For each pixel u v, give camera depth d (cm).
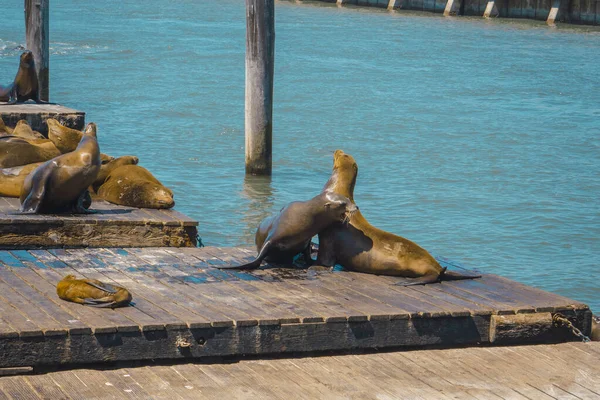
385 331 1670
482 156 4431
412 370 1583
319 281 1862
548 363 1642
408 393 1470
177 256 2011
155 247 2198
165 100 5791
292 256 1964
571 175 4072
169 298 1706
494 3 12469
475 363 1630
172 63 7781
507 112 5828
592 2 11519
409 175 3953
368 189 3669
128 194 2414
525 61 8412
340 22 11825
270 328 1605
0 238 2148
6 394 1395
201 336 1570
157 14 12812
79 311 1597
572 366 1628
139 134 4672
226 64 7831
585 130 5253
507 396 1474
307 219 1906
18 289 1708
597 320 1856
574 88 6931
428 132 5053
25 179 2286
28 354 1480
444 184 3809
